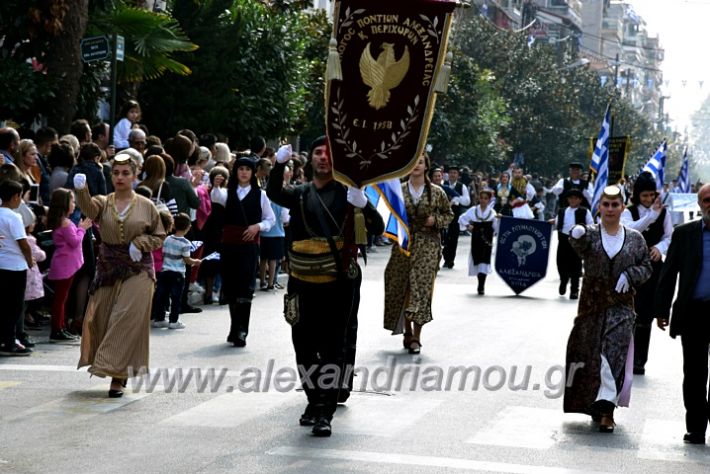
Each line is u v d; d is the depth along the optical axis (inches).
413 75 411.5
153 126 1192.8
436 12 409.4
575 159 3452.3
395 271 604.4
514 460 374.9
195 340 622.8
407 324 600.7
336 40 408.8
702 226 423.5
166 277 669.3
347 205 414.3
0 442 389.1
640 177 570.9
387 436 404.5
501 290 979.9
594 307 432.8
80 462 362.9
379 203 590.9
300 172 1042.7
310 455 374.3
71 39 907.4
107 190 714.8
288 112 1296.8
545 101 3169.3
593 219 934.4
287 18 1311.5
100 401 458.6
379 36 410.3
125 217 473.1
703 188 422.3
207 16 1191.6
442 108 2273.6
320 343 418.6
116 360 462.6
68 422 420.2
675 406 481.4
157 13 1087.0
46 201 714.8
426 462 368.2
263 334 645.9
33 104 900.6
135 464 360.8
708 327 416.8
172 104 1184.8
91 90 983.0
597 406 425.7
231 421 424.5
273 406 452.1
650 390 517.0
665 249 560.7
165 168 711.1
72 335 625.3
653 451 397.1
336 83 410.0
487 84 2532.0
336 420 429.4
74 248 610.5
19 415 431.2
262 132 1273.4
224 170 791.1
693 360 415.5
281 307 780.6
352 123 410.3
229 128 1215.6
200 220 788.6
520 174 1478.8
